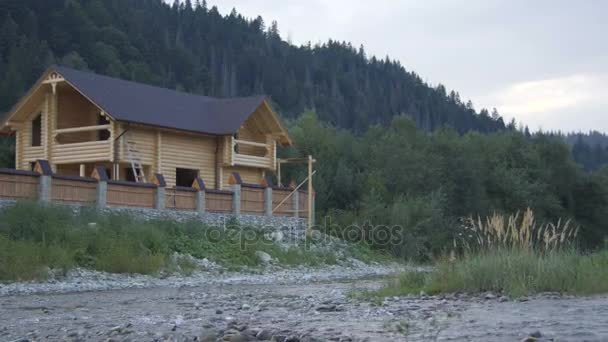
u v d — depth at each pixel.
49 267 25.75
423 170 53.09
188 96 44.78
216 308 17.91
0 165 47.06
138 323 14.66
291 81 129.50
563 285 18.34
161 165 39.72
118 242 28.61
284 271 33.34
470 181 57.03
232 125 42.12
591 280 18.36
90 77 39.69
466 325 12.52
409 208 45.31
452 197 54.41
